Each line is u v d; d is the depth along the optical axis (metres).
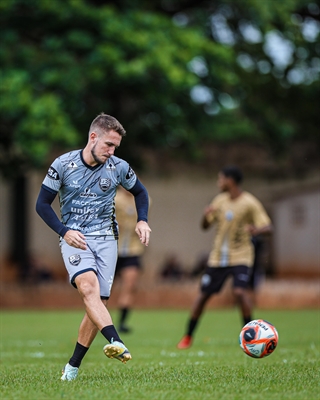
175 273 95.25
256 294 77.94
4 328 51.84
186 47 73.00
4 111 67.19
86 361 28.98
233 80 79.44
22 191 94.50
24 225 94.69
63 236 20.25
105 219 21.27
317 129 102.62
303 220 104.62
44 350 34.81
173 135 88.88
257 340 21.61
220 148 108.88
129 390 18.23
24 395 17.62
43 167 72.69
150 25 73.12
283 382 19.78
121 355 19.08
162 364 25.83
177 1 84.62
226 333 47.22
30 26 74.44
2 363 27.92
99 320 19.81
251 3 77.00
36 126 66.50
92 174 20.86
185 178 106.06
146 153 105.44
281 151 99.81
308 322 55.94
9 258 99.56
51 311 75.25
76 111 74.62
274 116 95.94
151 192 105.31
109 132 20.42
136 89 75.94
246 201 36.06
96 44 71.50
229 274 36.03
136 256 47.16
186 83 70.81
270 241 106.81
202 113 88.38
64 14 71.38
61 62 70.62
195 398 16.91
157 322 58.59
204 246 106.69
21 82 67.31
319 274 102.06
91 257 20.75
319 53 91.88
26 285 79.31
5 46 71.62
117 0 77.69
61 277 101.06
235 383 19.56
